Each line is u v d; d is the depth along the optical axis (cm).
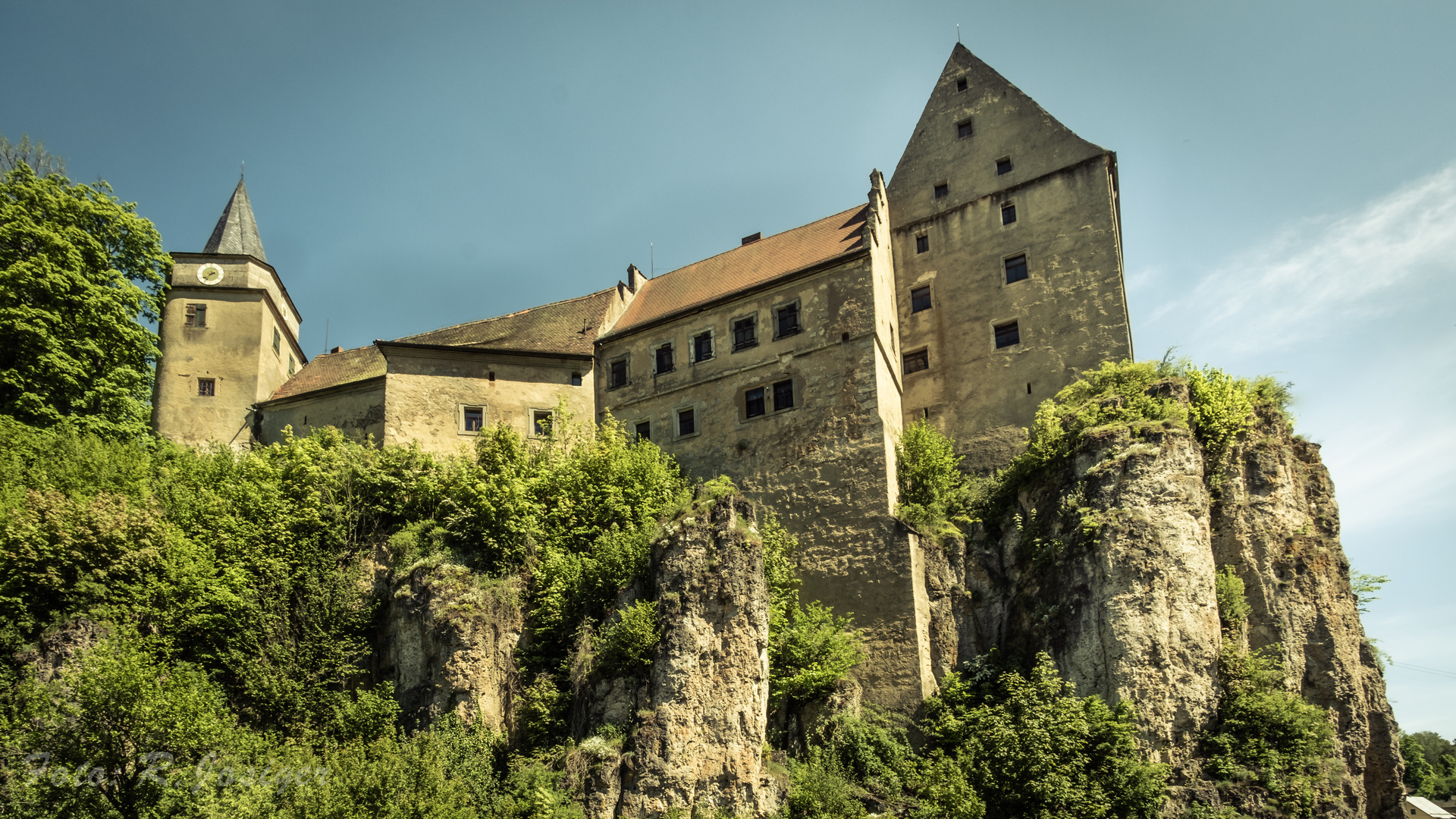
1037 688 2795
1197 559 2905
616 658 2736
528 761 2655
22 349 3619
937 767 2712
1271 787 2622
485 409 3925
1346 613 3222
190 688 2555
